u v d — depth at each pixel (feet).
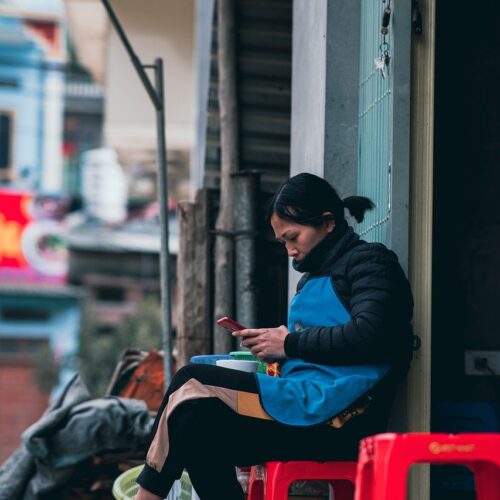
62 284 163.22
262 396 23.67
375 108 29.81
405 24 27.94
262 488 27.17
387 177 28.22
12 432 159.12
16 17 166.30
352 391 23.73
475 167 33.32
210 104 53.06
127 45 46.03
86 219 164.14
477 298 32.89
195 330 44.34
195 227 44.96
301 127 35.19
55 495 41.70
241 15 49.26
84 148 167.32
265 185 49.57
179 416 23.66
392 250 27.37
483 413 32.37
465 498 31.35
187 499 28.07
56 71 167.22
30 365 160.76
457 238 33.06
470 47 33.71
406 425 26.94
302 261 25.18
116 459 41.70
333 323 24.56
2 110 165.78
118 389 45.55
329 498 27.25
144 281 164.04
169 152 138.00
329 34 31.99
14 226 163.32
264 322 43.88
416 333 27.30
